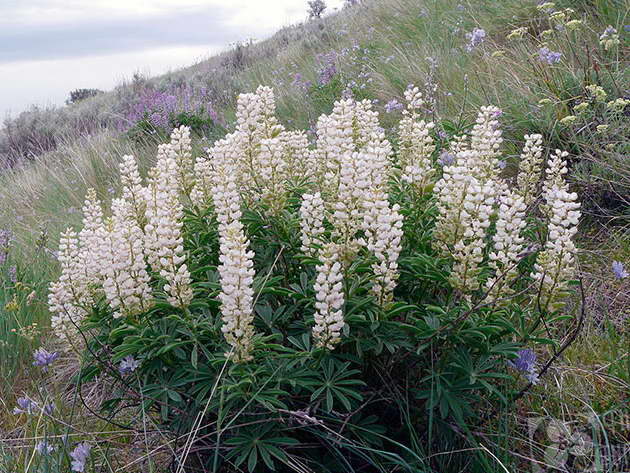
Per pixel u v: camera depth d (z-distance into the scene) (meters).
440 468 2.55
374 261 2.43
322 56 8.98
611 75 4.50
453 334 2.30
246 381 2.19
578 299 3.42
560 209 2.40
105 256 2.41
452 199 2.42
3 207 8.42
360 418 2.62
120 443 3.03
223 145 2.78
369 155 2.33
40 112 16.14
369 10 10.58
